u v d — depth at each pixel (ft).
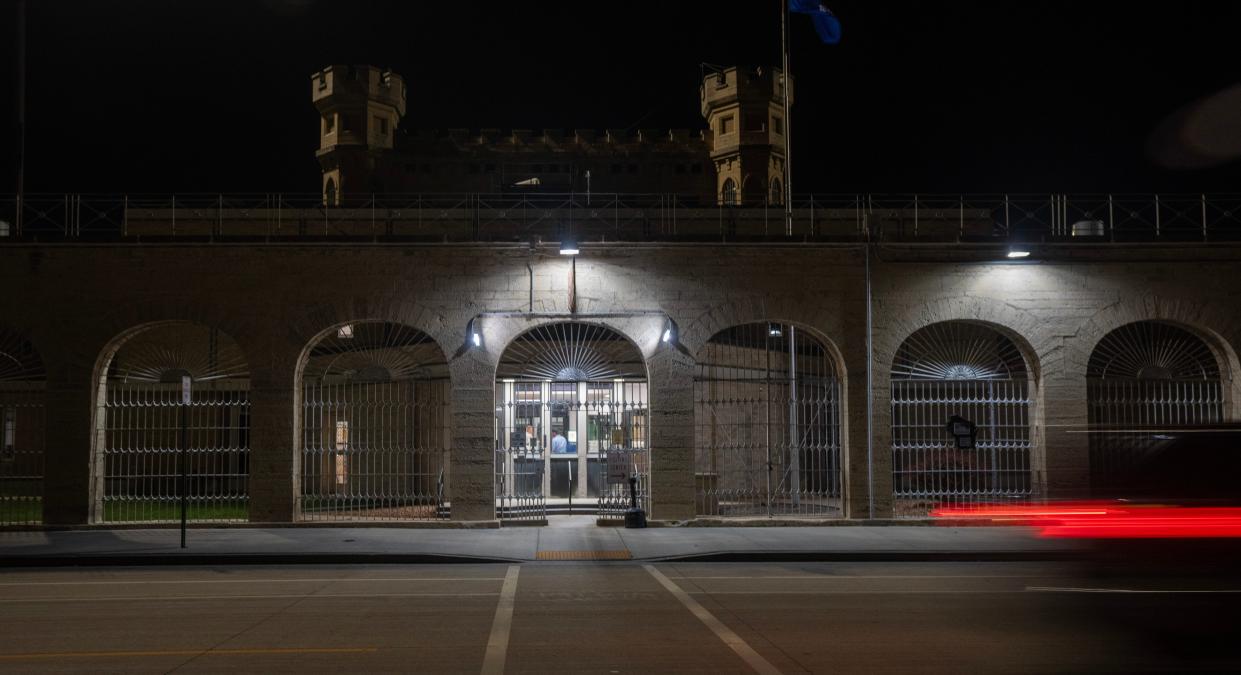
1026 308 67.41
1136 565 34.94
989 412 73.82
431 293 66.18
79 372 64.59
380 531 63.52
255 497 64.85
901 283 67.31
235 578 46.80
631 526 64.90
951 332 76.79
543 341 73.31
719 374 83.56
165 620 35.17
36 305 64.69
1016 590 41.78
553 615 36.06
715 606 37.93
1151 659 28.35
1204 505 34.40
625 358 79.97
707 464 81.66
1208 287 67.67
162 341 81.97
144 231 101.19
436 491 78.43
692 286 66.85
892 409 70.85
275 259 65.72
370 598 40.27
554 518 72.84
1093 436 60.29
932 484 73.10
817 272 67.10
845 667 27.53
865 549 54.65
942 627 33.30
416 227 103.60
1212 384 70.23
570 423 79.51
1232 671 27.27
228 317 65.36
